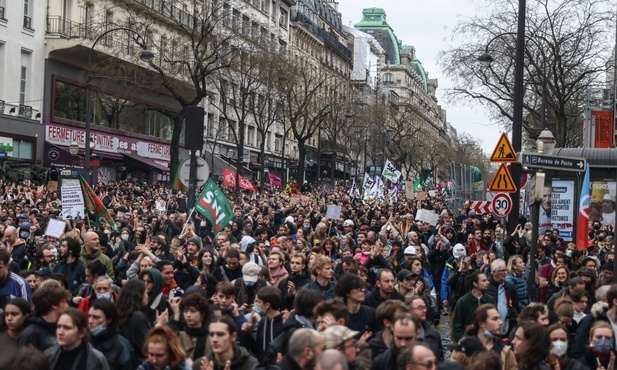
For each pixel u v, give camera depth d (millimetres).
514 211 19516
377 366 7363
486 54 27516
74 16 48281
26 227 16750
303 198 39250
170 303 8875
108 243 14570
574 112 49656
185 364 6844
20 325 8016
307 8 100625
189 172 17594
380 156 107750
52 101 46906
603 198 27219
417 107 159250
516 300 11438
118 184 42344
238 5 63781
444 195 64875
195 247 13062
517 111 19422
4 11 43094
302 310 8148
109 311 7906
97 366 7215
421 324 8586
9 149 42875
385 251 17469
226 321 7277
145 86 46875
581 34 39594
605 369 8430
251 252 14609
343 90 110688
